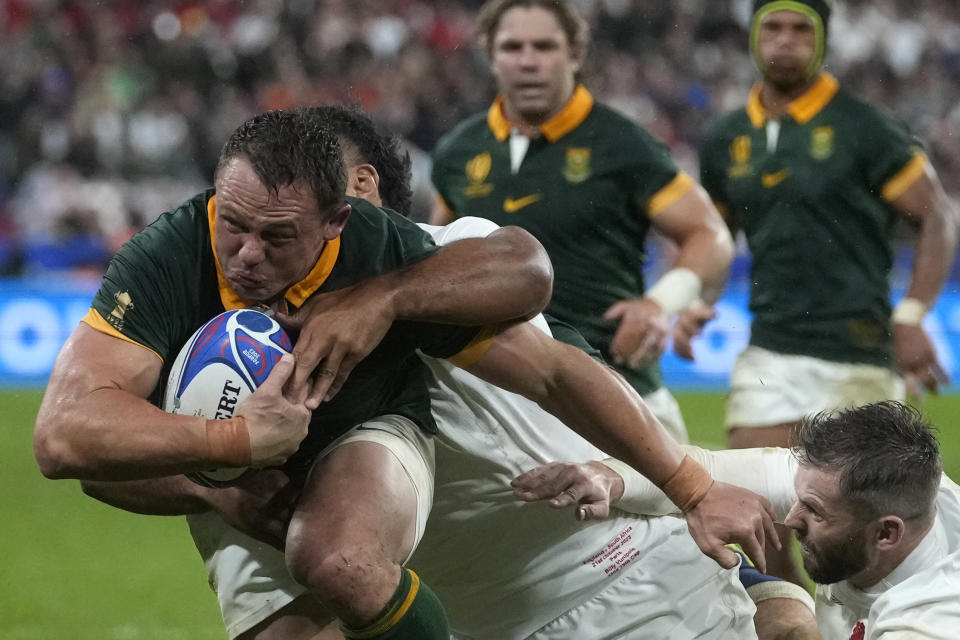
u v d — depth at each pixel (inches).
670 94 2469.2
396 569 381.4
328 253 386.0
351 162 510.6
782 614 509.0
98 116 2193.7
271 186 351.3
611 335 761.6
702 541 418.0
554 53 760.3
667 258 1958.7
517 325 404.5
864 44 2561.5
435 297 380.5
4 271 1939.0
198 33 2381.9
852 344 817.5
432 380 436.5
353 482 388.5
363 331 371.9
